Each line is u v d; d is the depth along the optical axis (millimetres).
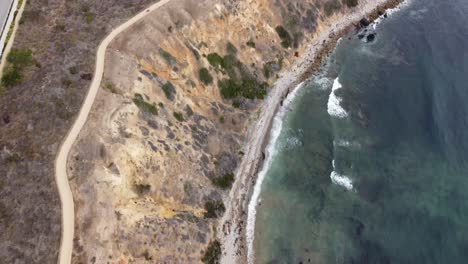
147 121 50906
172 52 57531
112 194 43938
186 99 57000
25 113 46188
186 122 55594
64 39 53594
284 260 52156
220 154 57438
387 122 65688
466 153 61250
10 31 53000
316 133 64500
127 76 51812
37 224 40438
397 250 52344
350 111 67312
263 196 57594
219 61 62469
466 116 65562
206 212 52250
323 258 52281
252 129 62562
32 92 47688
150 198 47812
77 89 49062
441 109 66688
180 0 61000
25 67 49688
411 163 60375
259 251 52781
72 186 42875
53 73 49594
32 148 44188
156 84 54062
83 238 40719
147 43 55562
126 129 48344
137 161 47500
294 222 55344
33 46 51938
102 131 46531
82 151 44844
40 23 55062
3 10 55562
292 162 61250
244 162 59250
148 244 44406
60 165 43719
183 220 48938
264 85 66875
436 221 54344
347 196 57656
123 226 43344
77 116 47094
